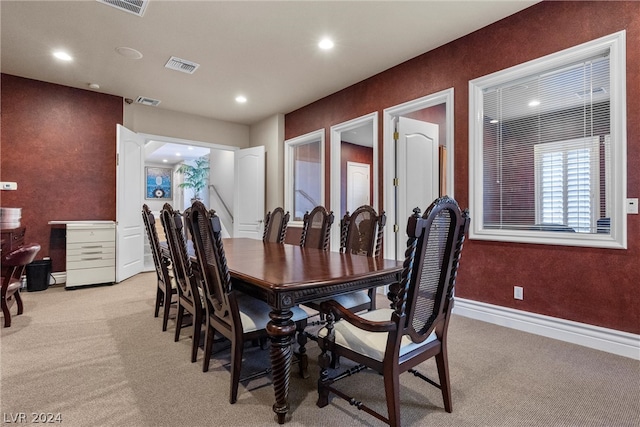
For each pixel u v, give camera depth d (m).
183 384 1.80
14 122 3.98
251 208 5.72
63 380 1.83
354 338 1.46
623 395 1.69
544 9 2.57
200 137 5.62
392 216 3.77
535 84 2.68
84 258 4.02
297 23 2.88
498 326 2.74
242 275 1.59
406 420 1.48
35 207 4.10
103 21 2.84
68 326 2.71
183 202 11.12
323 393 1.57
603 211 2.33
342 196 6.61
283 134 5.49
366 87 4.05
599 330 2.28
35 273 3.86
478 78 2.96
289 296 1.41
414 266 1.24
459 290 3.08
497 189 2.91
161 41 3.18
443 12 2.72
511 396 1.68
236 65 3.69
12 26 2.90
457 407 1.58
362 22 2.86
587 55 2.37
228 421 1.47
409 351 1.37
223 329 1.77
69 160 4.32
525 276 2.66
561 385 1.79
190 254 2.37
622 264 2.20
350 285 1.61
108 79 4.08
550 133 2.60
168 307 2.64
